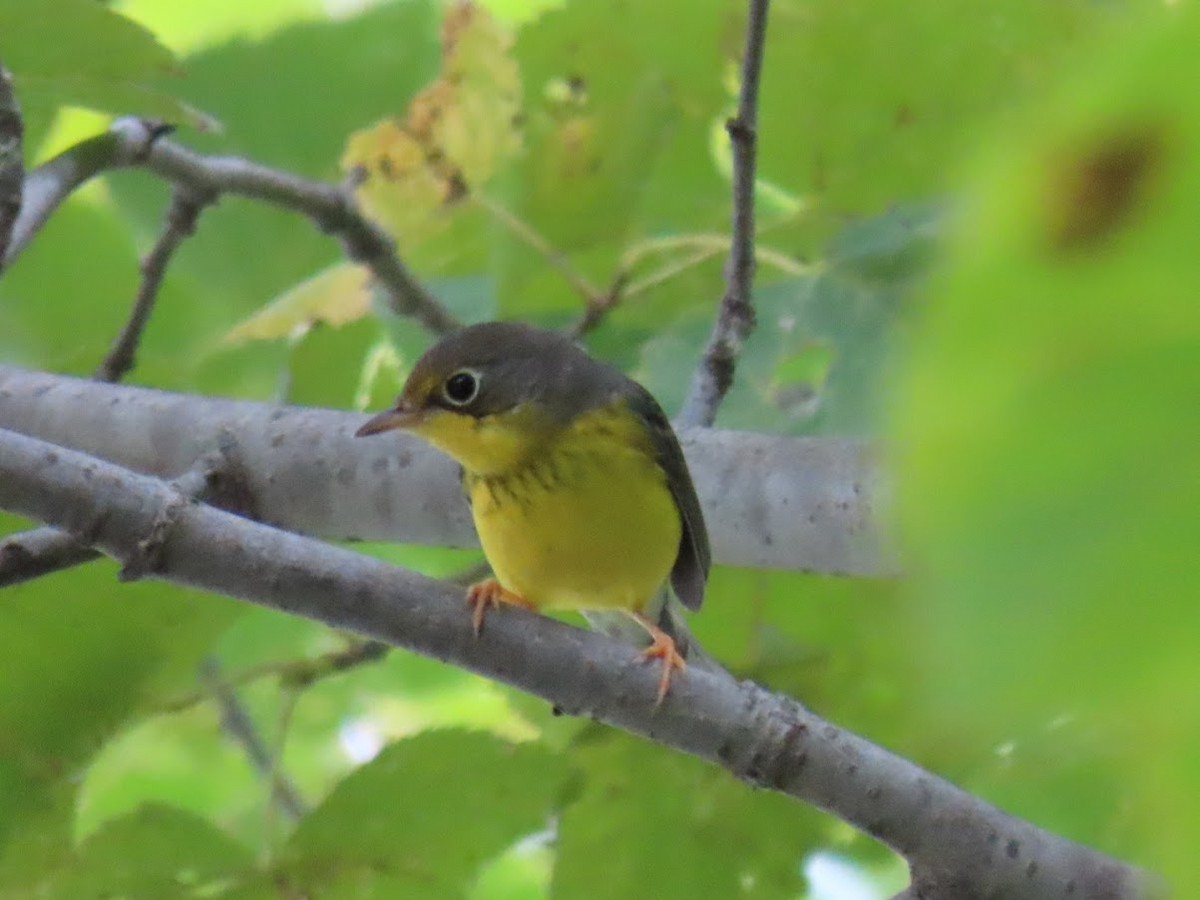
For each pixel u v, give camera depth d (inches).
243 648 623.5
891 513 75.1
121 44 417.1
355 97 700.7
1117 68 71.4
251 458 406.3
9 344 642.2
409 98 701.9
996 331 72.8
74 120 613.6
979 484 73.2
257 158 697.0
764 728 333.7
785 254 509.7
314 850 408.5
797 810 453.4
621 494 389.7
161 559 313.0
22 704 430.9
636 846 453.4
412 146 540.4
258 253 668.1
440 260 574.9
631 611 408.8
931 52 490.6
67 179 441.4
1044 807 447.5
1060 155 72.0
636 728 335.0
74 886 412.5
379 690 660.1
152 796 647.8
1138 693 73.0
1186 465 72.2
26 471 307.7
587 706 333.4
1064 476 72.7
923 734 82.5
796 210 527.5
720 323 416.5
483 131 538.3
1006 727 75.8
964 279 73.1
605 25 527.5
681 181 550.9
